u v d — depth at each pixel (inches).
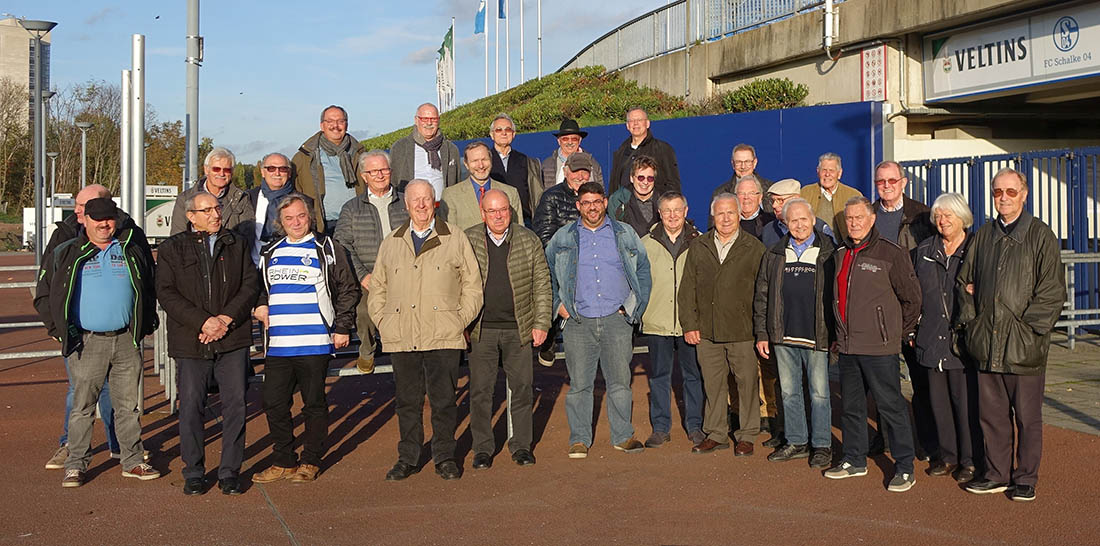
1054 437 265.3
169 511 213.9
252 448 277.0
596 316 266.2
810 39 672.4
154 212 605.9
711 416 269.9
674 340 283.4
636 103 785.6
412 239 248.7
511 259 257.3
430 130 317.7
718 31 790.5
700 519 205.5
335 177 308.2
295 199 238.7
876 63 631.2
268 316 239.6
